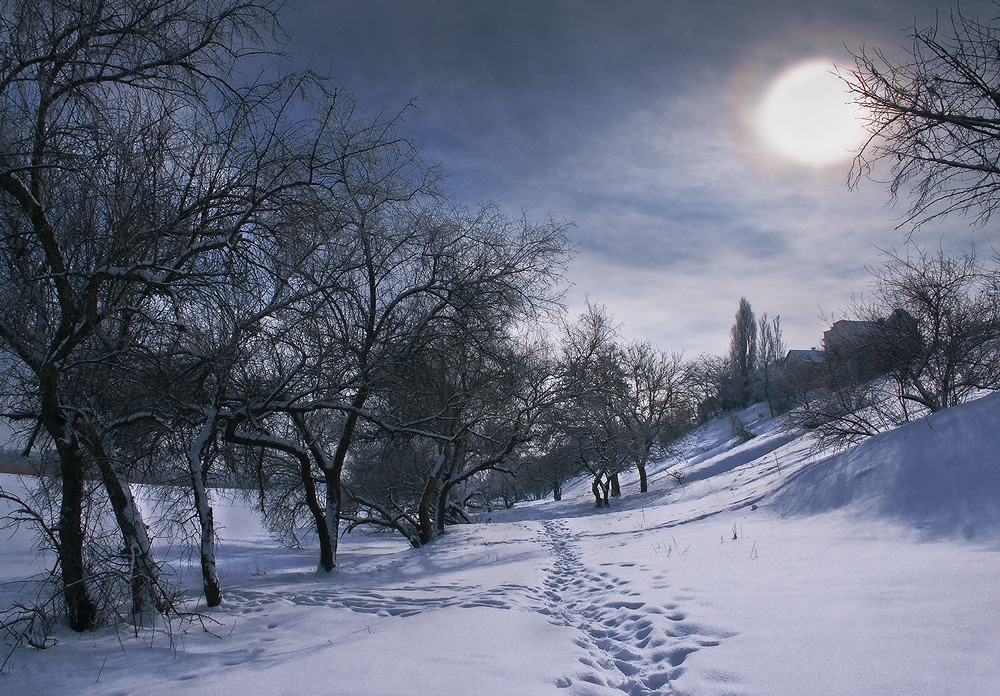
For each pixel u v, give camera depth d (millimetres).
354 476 21812
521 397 18625
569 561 13281
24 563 11398
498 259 15320
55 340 7699
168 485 11875
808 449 23359
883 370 17266
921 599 6031
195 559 16969
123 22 7539
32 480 8812
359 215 12250
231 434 11648
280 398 12305
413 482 23078
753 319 76812
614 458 36875
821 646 5195
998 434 10547
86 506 8430
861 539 9727
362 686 5277
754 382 70562
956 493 9898
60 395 8625
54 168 7457
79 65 7383
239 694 5246
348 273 13203
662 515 20422
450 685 5215
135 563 8375
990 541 8000
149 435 11094
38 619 7949
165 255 8570
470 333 14672
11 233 7594
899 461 11820
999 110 8516
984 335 15391
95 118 7629
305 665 5980
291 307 10875
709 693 4582
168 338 9398
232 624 8500
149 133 8344
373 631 7586
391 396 15672
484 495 36844
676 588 8305
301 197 9664
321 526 14102
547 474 42344
